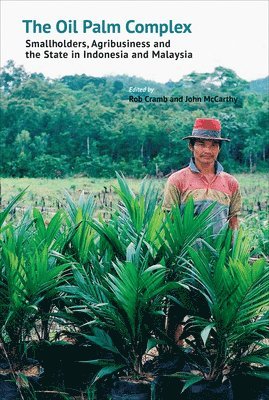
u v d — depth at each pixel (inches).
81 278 161.5
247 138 2333.9
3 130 2304.4
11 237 164.4
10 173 2123.5
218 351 156.6
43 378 165.5
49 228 173.3
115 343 164.4
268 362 154.2
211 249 159.6
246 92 2664.9
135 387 156.8
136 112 2504.9
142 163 2171.5
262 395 159.6
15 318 162.6
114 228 175.3
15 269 156.2
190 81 2696.9
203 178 189.9
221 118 2332.7
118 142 2282.2
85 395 168.1
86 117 2293.3
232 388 161.5
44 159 2126.0
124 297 152.0
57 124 2301.9
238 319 152.2
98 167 2158.0
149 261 162.4
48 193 1223.5
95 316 161.0
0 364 165.9
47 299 171.9
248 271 146.6
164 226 164.1
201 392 154.8
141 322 157.9
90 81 2965.1
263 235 367.9
